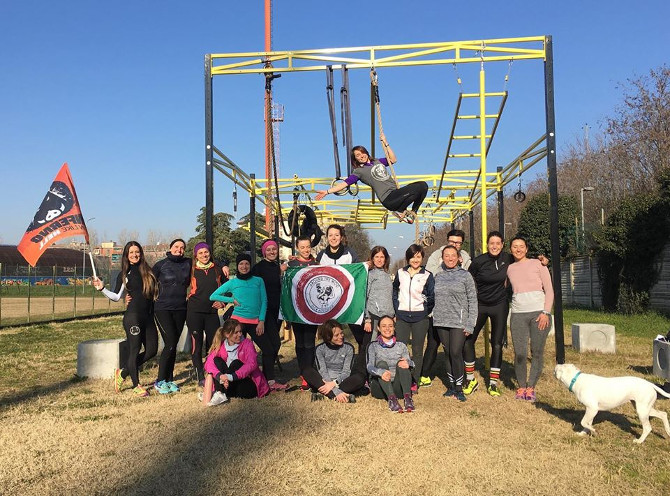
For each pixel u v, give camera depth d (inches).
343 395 235.1
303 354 260.4
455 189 504.1
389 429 192.4
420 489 141.8
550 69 286.5
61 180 264.7
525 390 241.0
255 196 474.9
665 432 193.0
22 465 157.8
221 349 237.8
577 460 162.2
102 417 211.5
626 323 586.6
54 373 313.3
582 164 1328.7
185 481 145.9
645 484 145.9
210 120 301.4
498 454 166.9
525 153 355.6
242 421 202.8
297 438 181.6
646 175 906.7
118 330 579.5
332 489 141.7
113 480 147.5
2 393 260.4
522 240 241.6
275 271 277.3
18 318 713.0
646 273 671.8
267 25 637.3
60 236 261.3
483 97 306.3
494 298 253.0
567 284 969.5
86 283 1568.7
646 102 857.5
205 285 266.7
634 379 184.7
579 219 1114.1
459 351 241.0
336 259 274.7
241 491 140.0
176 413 216.2
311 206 561.9
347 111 294.2
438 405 231.0
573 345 391.5
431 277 251.3
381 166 266.4
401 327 255.0
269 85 304.0
